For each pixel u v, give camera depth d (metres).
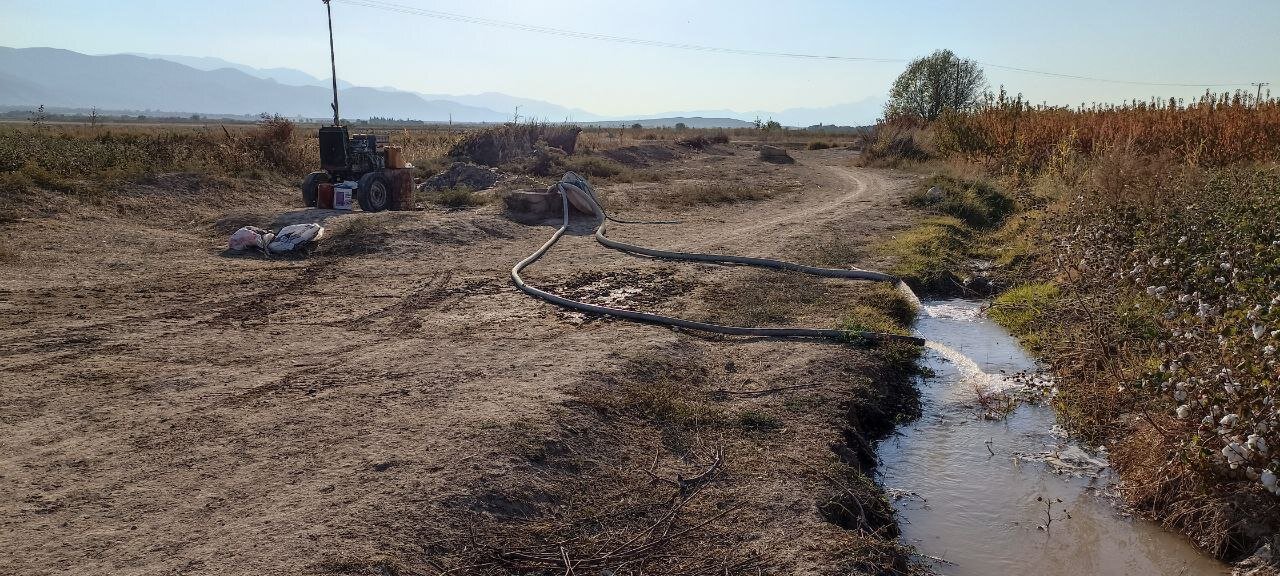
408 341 7.78
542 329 8.32
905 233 14.83
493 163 28.89
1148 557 4.73
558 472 4.96
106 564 3.79
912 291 10.96
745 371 7.25
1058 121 24.16
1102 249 10.22
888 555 4.40
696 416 6.02
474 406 5.84
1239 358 5.24
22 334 7.60
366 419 5.62
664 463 5.29
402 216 14.38
